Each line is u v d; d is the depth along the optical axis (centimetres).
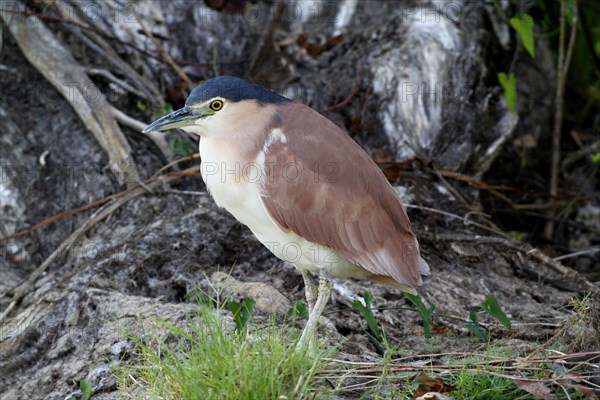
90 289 999
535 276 1121
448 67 1306
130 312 945
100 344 925
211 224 1120
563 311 1025
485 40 1361
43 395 911
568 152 1580
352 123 1281
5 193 1215
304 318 884
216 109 877
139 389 790
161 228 1110
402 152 1263
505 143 1409
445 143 1272
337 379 786
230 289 981
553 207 1357
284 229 869
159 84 1326
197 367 722
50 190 1229
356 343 905
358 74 1322
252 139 875
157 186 1188
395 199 896
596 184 1509
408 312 991
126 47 1325
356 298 1002
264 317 927
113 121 1234
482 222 1212
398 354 891
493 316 955
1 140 1241
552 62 1530
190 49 1383
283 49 1379
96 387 866
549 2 1435
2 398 923
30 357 977
